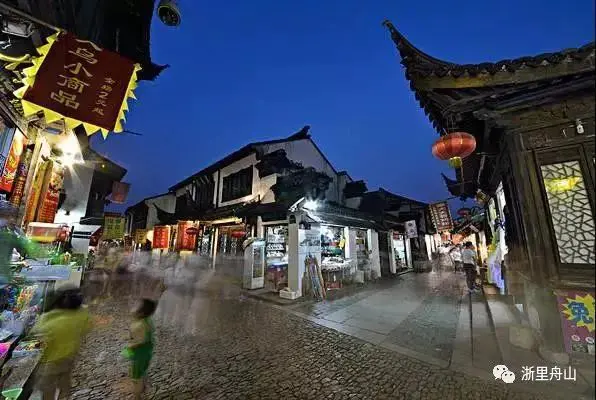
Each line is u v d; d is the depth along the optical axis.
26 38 4.56
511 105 4.79
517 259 6.89
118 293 12.47
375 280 16.98
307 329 7.70
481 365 5.11
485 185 10.44
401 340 6.75
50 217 8.81
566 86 4.29
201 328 7.80
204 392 4.55
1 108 5.21
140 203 29.53
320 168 20.89
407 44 5.01
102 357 5.84
